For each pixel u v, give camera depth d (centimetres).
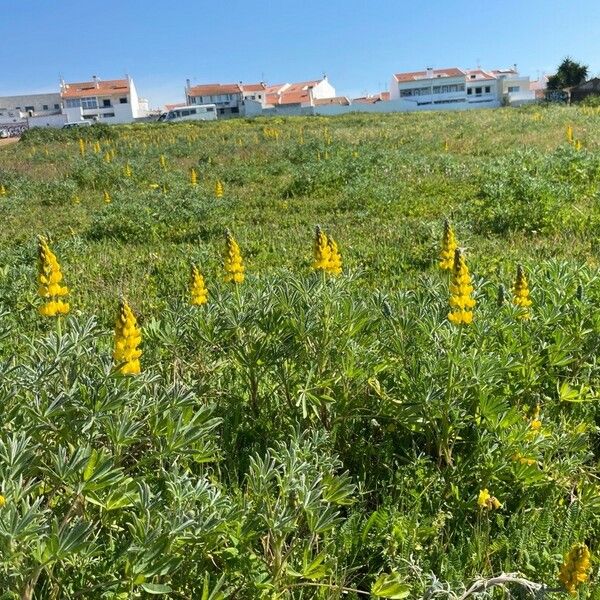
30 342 349
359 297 426
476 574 257
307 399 354
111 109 9781
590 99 5112
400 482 314
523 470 303
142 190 1892
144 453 284
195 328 391
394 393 361
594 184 1294
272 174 2108
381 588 233
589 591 251
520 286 402
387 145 2641
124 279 831
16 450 223
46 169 2708
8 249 1036
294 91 10200
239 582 234
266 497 242
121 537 241
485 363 326
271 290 397
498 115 4150
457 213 1154
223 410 377
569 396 362
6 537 182
